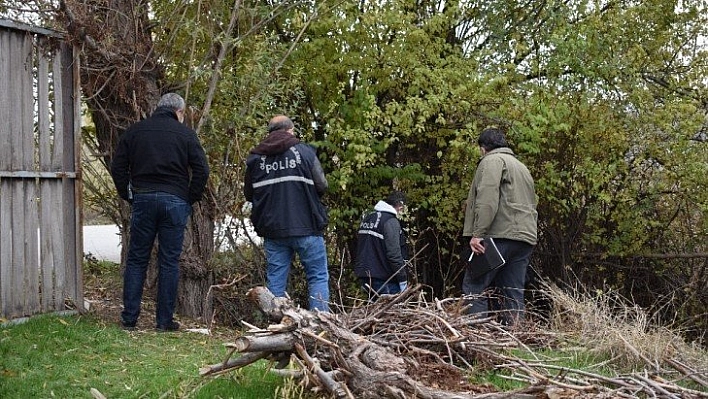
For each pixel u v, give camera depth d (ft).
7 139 19.60
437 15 29.32
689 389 15.97
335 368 14.66
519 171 22.97
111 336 19.92
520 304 23.03
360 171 30.35
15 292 19.89
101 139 25.49
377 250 26.58
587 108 31.40
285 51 28.37
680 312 34.17
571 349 19.25
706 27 34.81
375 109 28.25
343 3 28.25
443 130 30.27
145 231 21.25
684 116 31.89
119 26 23.97
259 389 15.10
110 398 14.90
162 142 20.93
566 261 33.04
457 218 31.83
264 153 22.09
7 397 14.47
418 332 16.69
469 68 29.55
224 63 27.09
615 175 32.27
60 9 21.21
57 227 21.12
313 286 22.65
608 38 31.14
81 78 23.58
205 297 25.72
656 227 34.55
